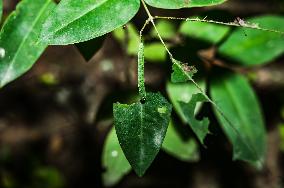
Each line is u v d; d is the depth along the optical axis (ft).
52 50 2.33
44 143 2.35
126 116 0.79
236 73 1.24
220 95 1.21
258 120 1.22
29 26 0.93
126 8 0.80
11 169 2.28
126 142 0.79
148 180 2.22
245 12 2.14
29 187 2.26
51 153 2.34
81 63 2.28
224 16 1.13
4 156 2.30
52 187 2.27
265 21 1.27
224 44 1.24
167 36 1.25
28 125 2.38
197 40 1.14
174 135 1.20
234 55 1.25
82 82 2.27
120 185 2.20
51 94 2.34
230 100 1.22
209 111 1.27
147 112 0.80
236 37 1.24
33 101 2.39
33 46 0.93
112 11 0.80
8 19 0.92
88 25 0.79
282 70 2.17
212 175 2.18
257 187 2.13
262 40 1.25
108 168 1.22
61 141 2.34
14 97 2.36
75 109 2.31
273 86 2.16
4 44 0.92
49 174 2.29
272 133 2.17
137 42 1.30
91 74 2.25
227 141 1.91
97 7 0.80
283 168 2.13
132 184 2.21
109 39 2.23
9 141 2.34
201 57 1.17
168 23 1.27
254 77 2.03
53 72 2.27
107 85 2.19
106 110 1.23
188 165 2.23
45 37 0.77
